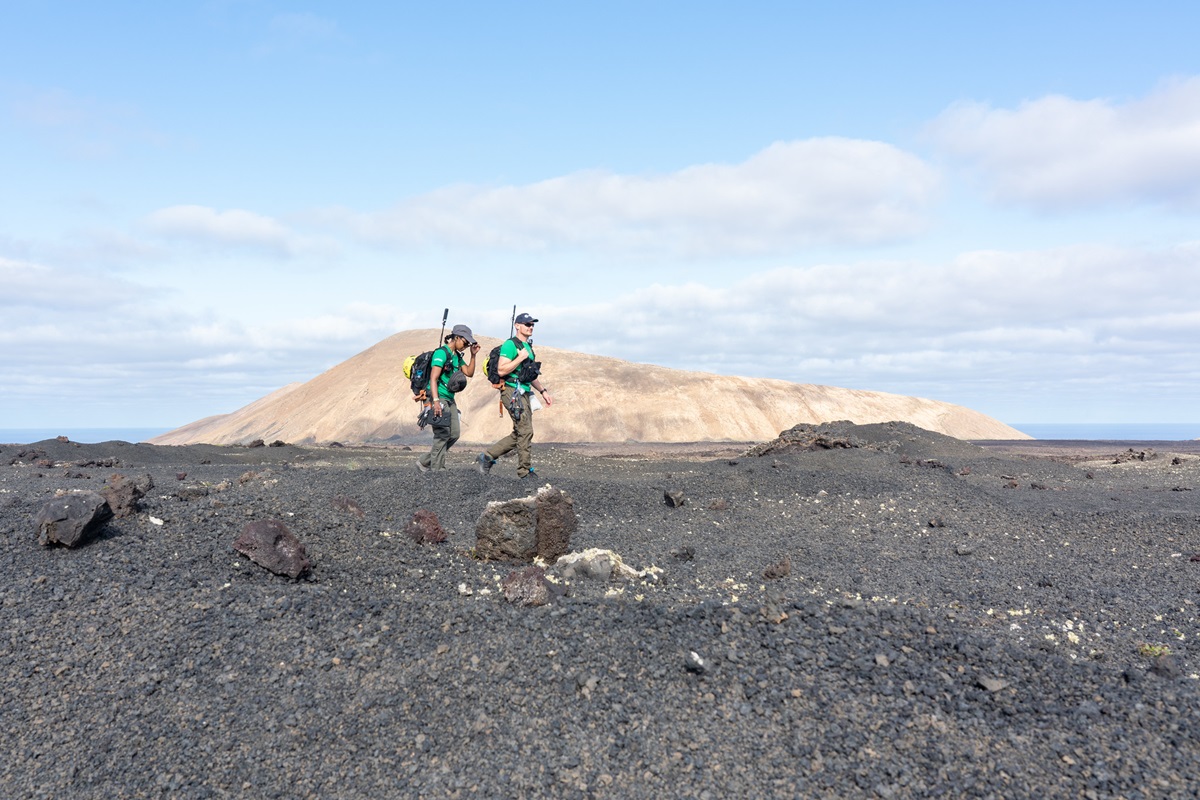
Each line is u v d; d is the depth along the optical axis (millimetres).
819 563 7598
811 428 22484
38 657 4598
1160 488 14281
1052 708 4133
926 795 3555
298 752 3979
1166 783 3545
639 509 10352
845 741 3924
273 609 5176
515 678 4504
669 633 4953
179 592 5324
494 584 6066
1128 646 5164
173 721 4180
